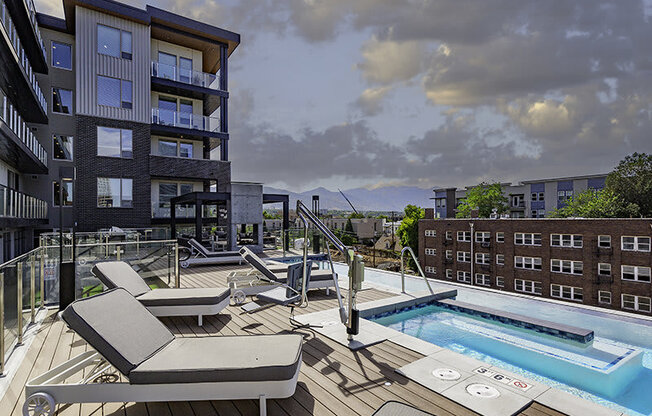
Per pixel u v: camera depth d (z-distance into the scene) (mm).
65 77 18438
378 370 3631
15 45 13211
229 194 15578
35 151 15281
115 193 18312
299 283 6086
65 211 17578
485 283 37062
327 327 5047
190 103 21969
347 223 79500
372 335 4688
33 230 17578
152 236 16531
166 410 2934
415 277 9148
